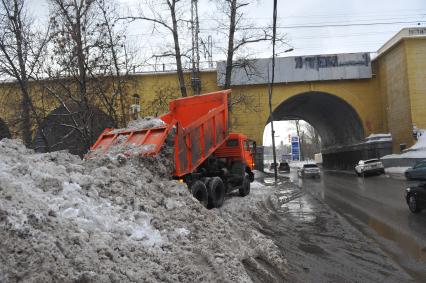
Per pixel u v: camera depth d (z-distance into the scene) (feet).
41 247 12.17
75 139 60.08
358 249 28.14
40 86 56.49
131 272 13.57
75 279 11.81
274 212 47.57
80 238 13.94
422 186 44.06
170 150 34.50
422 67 118.11
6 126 59.00
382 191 72.79
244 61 81.66
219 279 16.12
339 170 184.55
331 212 47.93
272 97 132.16
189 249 17.56
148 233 17.52
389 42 128.57
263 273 19.99
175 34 77.30
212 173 46.21
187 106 48.19
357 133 150.00
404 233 33.24
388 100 132.36
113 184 20.84
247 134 130.21
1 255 11.43
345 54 132.98
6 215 12.69
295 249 28.32
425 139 114.62
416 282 20.71
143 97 110.01
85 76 54.75
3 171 16.65
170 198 23.07
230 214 37.78
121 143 35.35
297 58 131.44
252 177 63.62
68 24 52.80
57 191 17.13
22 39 54.13
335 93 135.03
